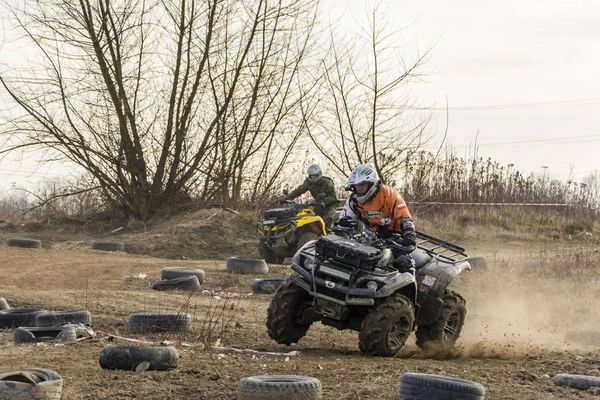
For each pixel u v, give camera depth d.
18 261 35.41
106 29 49.03
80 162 51.66
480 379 13.08
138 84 51.94
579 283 28.09
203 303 24.27
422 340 16.61
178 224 48.50
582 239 49.41
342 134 50.25
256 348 16.31
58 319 18.11
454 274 16.62
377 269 15.29
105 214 54.94
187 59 51.88
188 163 53.22
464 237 47.38
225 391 11.38
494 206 54.53
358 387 11.73
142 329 17.89
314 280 15.27
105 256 39.72
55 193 54.66
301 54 52.06
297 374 12.88
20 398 9.60
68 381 11.87
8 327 18.86
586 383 12.54
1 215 64.88
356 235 15.90
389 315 15.08
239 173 53.47
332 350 16.52
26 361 13.77
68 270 33.00
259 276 32.44
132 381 11.95
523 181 58.66
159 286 27.58
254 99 52.12
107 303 23.58
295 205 36.84
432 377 10.74
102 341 16.31
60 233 52.47
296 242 36.38
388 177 50.16
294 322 16.27
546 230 51.75
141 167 52.81
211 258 43.59
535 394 11.82
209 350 15.64
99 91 50.59
